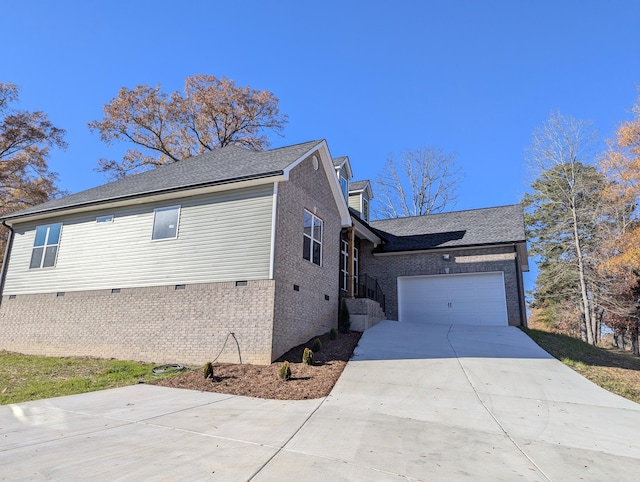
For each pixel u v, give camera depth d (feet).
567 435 18.66
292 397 24.32
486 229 62.28
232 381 27.89
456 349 38.11
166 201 41.19
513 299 55.62
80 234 45.37
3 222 50.96
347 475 12.79
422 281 61.98
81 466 12.49
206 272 37.22
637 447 17.30
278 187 36.99
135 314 39.40
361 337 43.32
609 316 82.48
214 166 45.65
